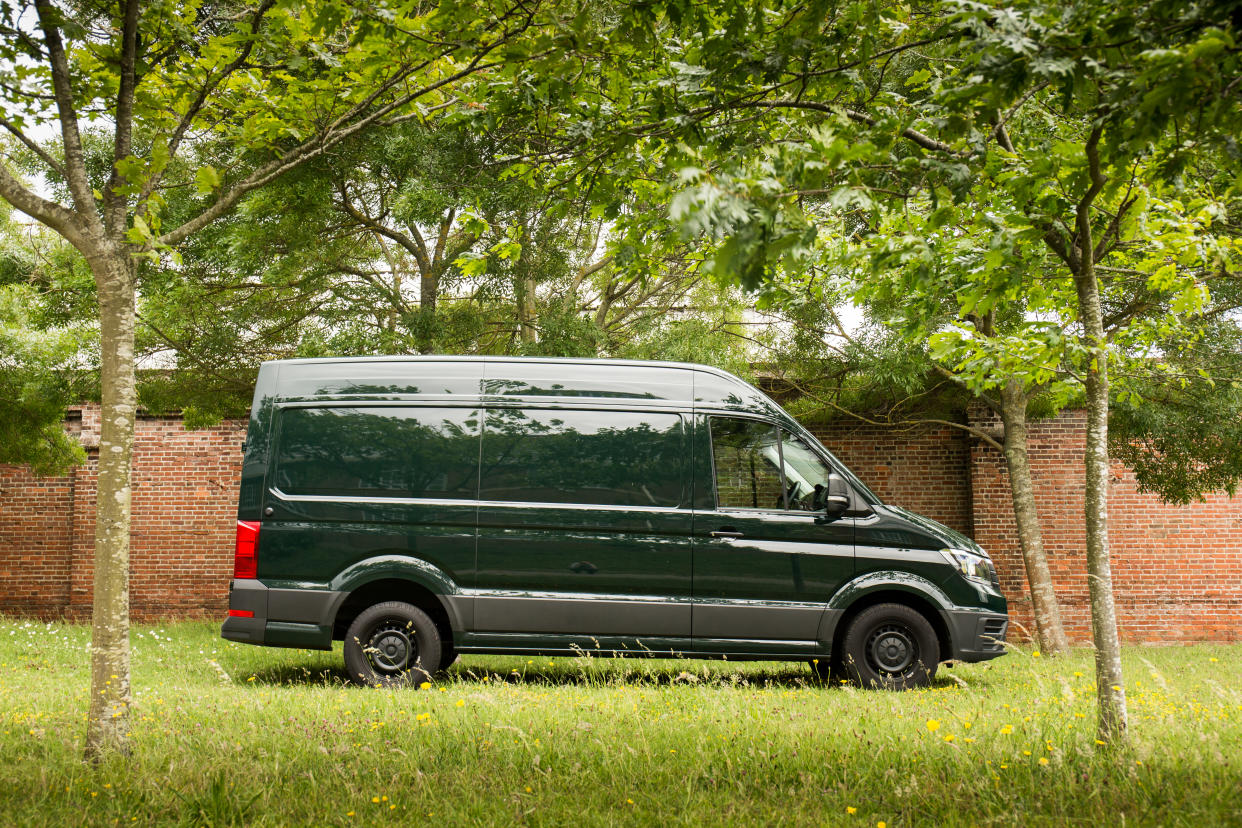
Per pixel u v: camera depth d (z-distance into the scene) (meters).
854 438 12.27
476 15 3.79
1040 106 4.49
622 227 4.63
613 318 12.99
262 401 7.01
